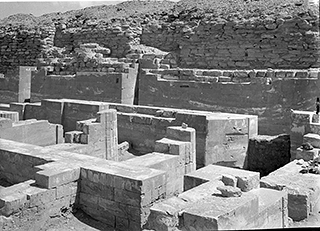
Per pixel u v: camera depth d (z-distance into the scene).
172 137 12.11
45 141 15.78
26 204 7.93
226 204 6.23
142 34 26.17
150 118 15.40
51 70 25.14
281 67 20.45
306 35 19.84
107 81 21.38
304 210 8.57
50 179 8.41
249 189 7.55
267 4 22.52
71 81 22.97
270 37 20.83
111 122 14.20
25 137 14.87
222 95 18.02
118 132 16.47
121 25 26.16
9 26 33.53
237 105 17.62
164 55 23.84
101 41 26.86
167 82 19.72
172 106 19.59
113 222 8.59
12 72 26.22
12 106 19.86
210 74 19.14
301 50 19.98
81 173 9.12
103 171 8.81
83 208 9.09
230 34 22.16
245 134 14.09
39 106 18.98
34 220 8.10
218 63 22.52
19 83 25.73
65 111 18.16
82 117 17.50
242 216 6.22
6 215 7.60
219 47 22.53
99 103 17.61
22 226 7.88
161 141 11.51
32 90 25.08
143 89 20.67
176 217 6.62
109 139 14.12
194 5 26.14
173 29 24.97
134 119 15.91
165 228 6.52
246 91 17.36
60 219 8.65
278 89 16.72
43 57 29.45
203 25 23.28
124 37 25.67
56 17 34.44
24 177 10.41
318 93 16.39
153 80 20.25
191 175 9.19
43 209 8.29
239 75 18.19
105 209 8.71
